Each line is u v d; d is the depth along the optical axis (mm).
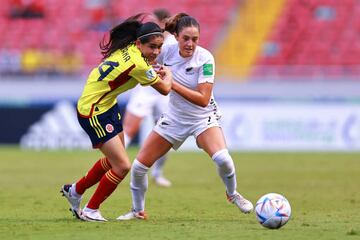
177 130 35500
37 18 115625
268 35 110188
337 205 42719
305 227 32562
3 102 92625
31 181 58281
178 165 73812
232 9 113375
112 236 29797
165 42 37625
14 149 90500
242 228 32156
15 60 106375
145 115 57906
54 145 91438
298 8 112125
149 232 30906
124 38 33719
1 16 115875
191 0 114562
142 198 35938
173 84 34094
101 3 115062
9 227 32812
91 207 34875
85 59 110188
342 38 109500
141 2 115125
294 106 88125
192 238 29219
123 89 34031
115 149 33906
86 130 34188
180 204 43500
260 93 95000
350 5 112312
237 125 89000
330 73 101938
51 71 100312
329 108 87500
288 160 75938
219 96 89438
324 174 62781
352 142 87062
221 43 110375
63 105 92188
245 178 59812
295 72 101438
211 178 61406
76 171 66562
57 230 31672
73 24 114188
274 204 31719
